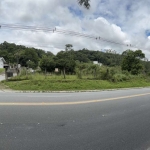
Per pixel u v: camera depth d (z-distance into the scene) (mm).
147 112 6223
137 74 29906
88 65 25188
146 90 14812
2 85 14008
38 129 3902
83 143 3305
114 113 5738
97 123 4570
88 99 8211
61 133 3730
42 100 7391
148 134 3982
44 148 3021
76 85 15062
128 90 14570
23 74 19547
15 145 3090
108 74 20328
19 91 11539
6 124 4137
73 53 55844
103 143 3361
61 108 5953
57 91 12305
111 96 9719
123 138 3678
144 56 33156
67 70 30156
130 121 4957
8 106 5918
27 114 5023
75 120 4703
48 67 32719
